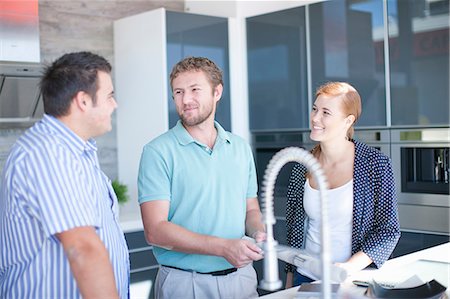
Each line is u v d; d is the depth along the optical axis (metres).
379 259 2.18
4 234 1.67
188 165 2.16
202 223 2.16
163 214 2.12
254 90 4.30
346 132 2.33
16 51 3.57
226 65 4.28
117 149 4.34
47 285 1.64
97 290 1.55
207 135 2.23
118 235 1.85
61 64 1.67
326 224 1.44
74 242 1.55
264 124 4.25
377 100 3.61
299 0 4.04
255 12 4.27
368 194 2.25
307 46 3.95
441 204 3.37
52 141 1.61
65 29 4.11
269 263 1.50
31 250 1.63
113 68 4.32
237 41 4.35
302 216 2.40
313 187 2.35
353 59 3.71
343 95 2.28
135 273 3.72
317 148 2.44
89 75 1.66
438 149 3.39
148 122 4.07
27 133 1.68
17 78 3.61
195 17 4.09
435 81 3.33
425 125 3.39
